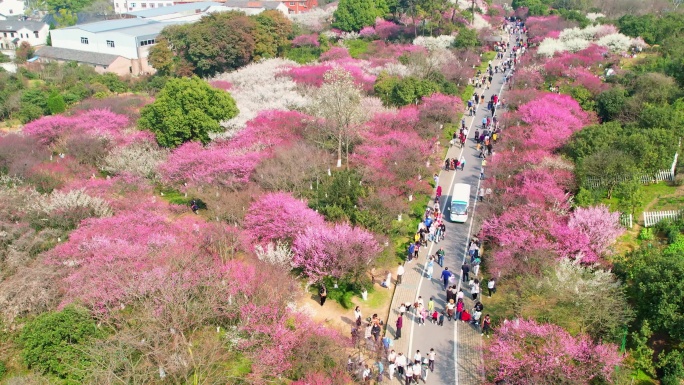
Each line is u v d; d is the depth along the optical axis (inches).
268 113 2367.1
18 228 1621.6
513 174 1894.7
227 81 3139.8
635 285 1302.9
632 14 4094.5
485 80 3154.5
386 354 1290.6
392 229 1705.2
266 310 1259.2
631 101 2384.4
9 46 5516.7
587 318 1248.8
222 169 1897.1
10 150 2199.8
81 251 1483.8
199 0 6781.5
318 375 1157.7
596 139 1910.7
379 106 2522.1
